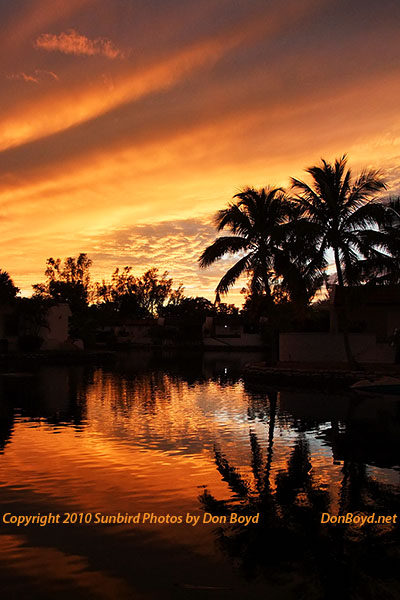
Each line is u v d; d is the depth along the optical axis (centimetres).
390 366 2741
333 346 3056
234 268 2948
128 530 652
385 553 591
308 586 523
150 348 7944
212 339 7600
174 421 1430
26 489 804
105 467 930
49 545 611
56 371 3316
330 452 1052
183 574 546
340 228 2605
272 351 3028
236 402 1845
